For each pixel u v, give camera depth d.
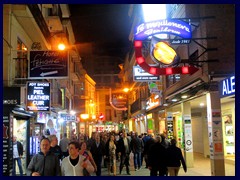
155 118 24.77
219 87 12.23
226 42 12.76
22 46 14.90
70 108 32.53
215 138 12.33
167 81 19.83
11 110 11.84
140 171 15.96
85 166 6.20
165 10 16.34
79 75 35.44
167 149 9.80
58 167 6.31
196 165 16.36
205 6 13.01
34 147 16.14
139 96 35.09
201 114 21.06
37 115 16.91
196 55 14.09
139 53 11.53
